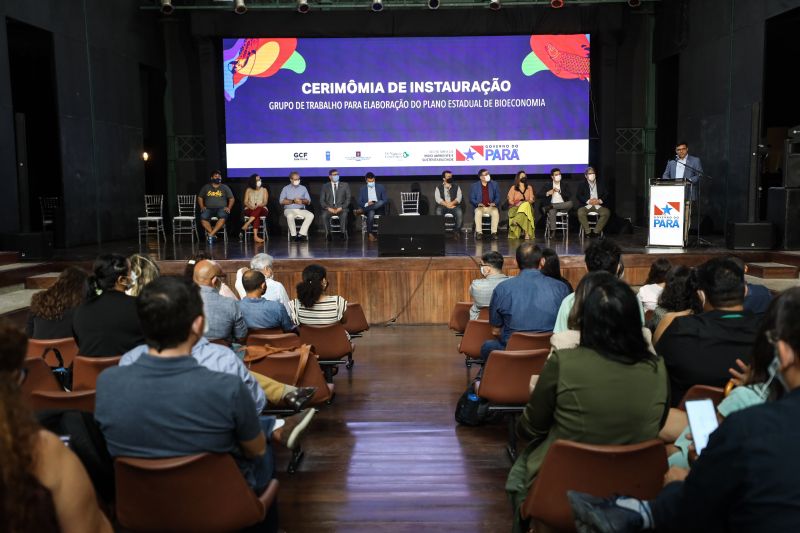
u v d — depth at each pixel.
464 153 12.07
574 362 2.04
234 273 8.26
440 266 8.30
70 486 1.24
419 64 11.95
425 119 12.04
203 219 10.62
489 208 11.11
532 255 3.95
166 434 1.85
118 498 1.94
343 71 11.95
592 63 12.44
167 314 1.83
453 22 11.76
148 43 12.28
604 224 10.80
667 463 1.99
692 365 2.45
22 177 8.97
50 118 12.30
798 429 1.20
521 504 2.26
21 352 1.23
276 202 12.45
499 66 11.92
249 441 1.95
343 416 4.44
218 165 12.29
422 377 5.49
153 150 12.86
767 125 12.94
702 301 3.00
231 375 1.90
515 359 3.40
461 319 5.57
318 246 10.00
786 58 12.48
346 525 2.87
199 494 1.90
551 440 2.16
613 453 1.94
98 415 1.88
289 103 11.97
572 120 11.99
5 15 8.56
